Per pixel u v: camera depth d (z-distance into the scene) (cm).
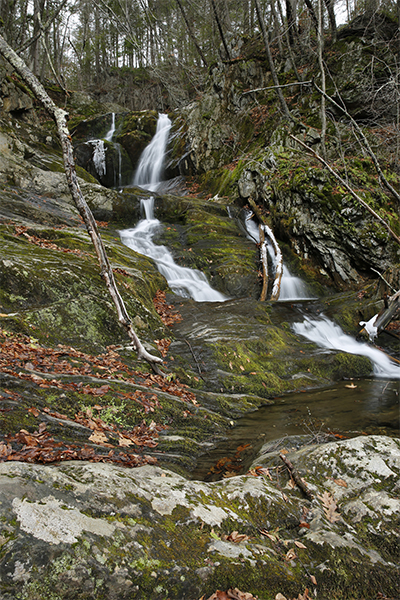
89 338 541
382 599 183
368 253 1051
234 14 2458
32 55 2316
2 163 1201
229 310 877
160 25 1005
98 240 388
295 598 173
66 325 530
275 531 211
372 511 225
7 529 144
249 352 675
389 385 620
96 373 426
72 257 713
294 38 1725
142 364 521
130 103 3250
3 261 550
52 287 572
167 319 775
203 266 1159
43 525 150
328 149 1340
